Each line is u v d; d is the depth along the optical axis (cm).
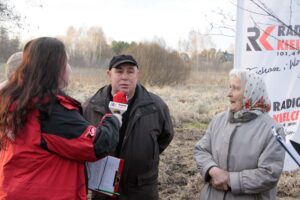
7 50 1374
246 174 316
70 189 266
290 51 515
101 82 2420
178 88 2375
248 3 489
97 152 266
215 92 2114
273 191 335
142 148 365
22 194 257
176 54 2623
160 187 640
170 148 873
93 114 370
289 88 525
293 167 535
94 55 4044
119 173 321
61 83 275
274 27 499
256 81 326
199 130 1092
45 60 264
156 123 375
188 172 711
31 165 260
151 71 2525
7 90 265
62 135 261
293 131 538
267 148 315
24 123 260
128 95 370
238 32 498
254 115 325
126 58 365
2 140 265
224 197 329
